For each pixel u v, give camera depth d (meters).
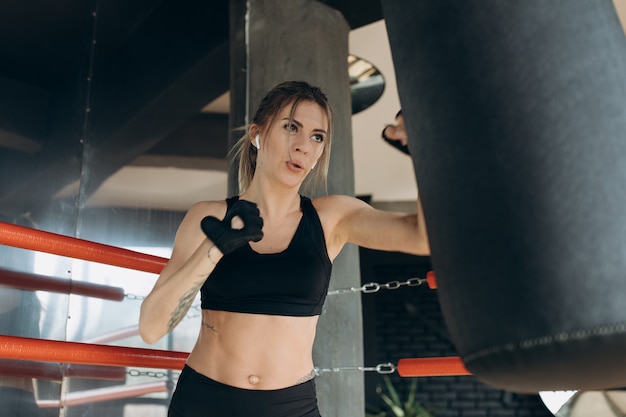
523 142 0.80
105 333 2.29
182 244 1.34
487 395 5.99
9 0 2.55
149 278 2.44
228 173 2.57
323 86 2.70
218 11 2.88
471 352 0.83
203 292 1.31
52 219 2.32
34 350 1.47
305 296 1.28
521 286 0.77
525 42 0.84
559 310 0.74
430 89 0.91
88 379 2.20
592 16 0.85
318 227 1.36
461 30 0.88
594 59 0.82
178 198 2.56
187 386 1.28
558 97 0.80
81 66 2.61
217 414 1.23
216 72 2.78
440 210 0.87
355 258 2.52
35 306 2.13
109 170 2.53
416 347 6.14
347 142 2.72
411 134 0.94
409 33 0.96
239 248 1.28
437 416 5.96
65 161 2.44
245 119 2.62
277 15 2.72
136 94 2.68
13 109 2.39
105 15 2.76
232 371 1.25
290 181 1.35
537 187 0.78
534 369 0.77
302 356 1.30
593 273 0.73
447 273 0.86
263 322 1.26
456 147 0.86
